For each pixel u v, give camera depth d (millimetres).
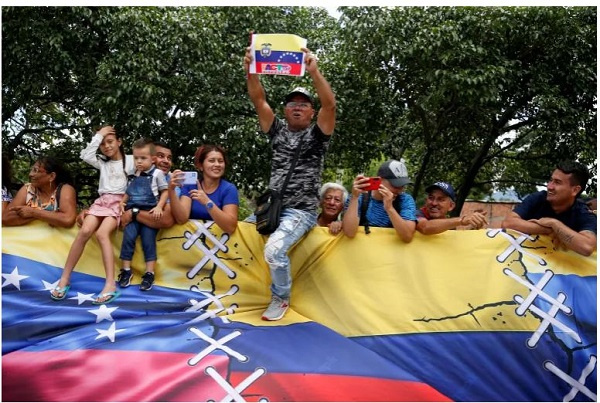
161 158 4496
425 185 11617
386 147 10422
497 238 3877
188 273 3947
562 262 3773
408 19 8062
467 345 3498
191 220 4059
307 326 3592
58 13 7797
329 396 3129
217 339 3414
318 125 3627
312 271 3875
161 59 8078
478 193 14469
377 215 3998
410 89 9266
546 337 3508
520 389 3344
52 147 11219
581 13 8336
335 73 8969
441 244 3875
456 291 3693
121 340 3418
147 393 3137
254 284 3934
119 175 4094
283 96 8625
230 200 3975
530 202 4016
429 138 10117
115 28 7844
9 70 7867
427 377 3373
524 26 8117
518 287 3682
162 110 8227
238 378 3184
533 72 8523
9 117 8750
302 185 3641
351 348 3408
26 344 3471
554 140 9570
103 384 3188
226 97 8688
